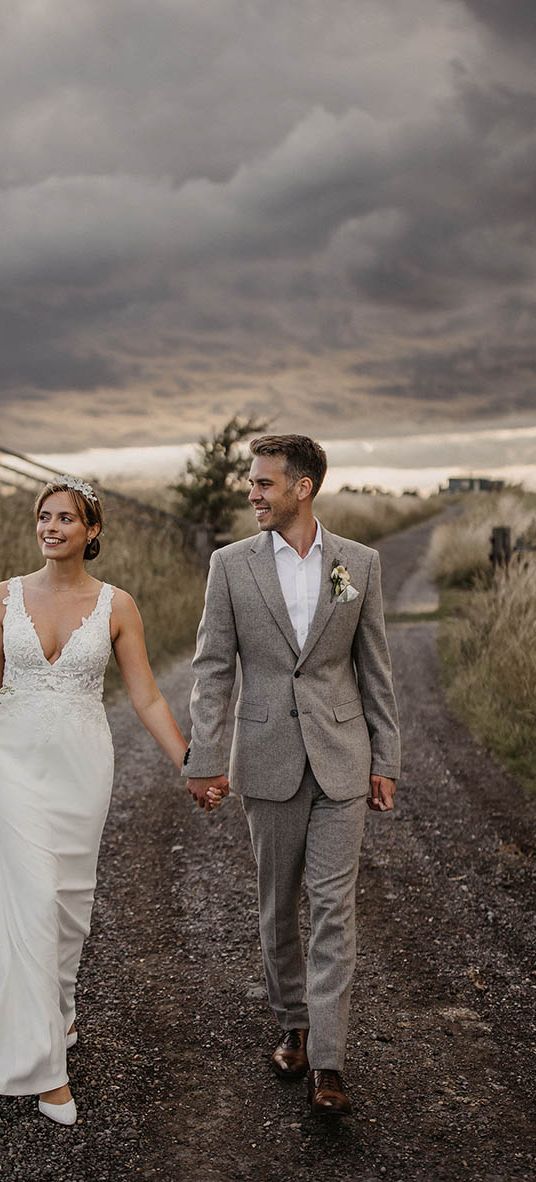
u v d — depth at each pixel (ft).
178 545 54.85
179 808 20.29
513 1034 11.41
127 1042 11.15
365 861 17.20
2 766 10.16
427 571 73.26
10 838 9.82
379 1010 11.98
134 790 21.49
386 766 10.64
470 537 65.72
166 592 45.01
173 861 17.29
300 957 10.70
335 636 10.37
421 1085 10.33
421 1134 9.46
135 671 11.18
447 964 13.24
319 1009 9.61
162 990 12.47
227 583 10.46
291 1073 10.39
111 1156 8.99
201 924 14.56
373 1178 8.76
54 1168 8.77
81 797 10.39
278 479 10.19
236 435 62.69
